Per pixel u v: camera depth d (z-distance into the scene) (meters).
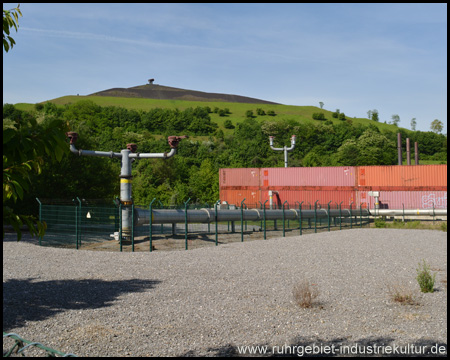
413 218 34.44
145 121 137.75
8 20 3.62
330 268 11.78
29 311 7.17
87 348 5.50
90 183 28.62
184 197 60.69
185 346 5.61
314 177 38.81
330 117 181.00
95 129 124.31
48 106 133.38
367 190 36.91
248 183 41.31
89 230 17.81
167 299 8.09
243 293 8.65
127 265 11.91
